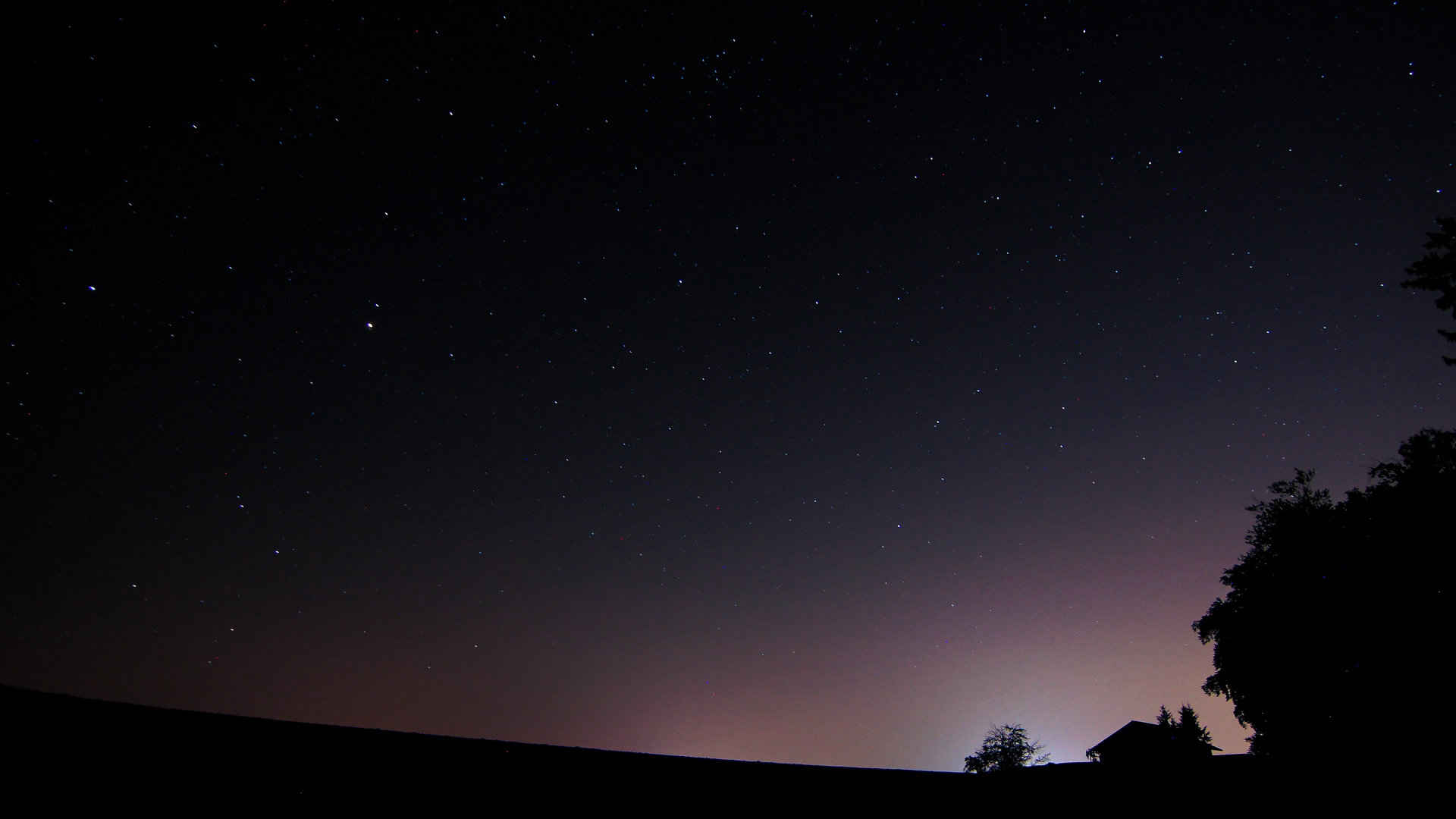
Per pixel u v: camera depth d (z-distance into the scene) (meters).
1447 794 4.51
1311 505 14.77
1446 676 11.92
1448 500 12.30
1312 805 4.46
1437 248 9.26
